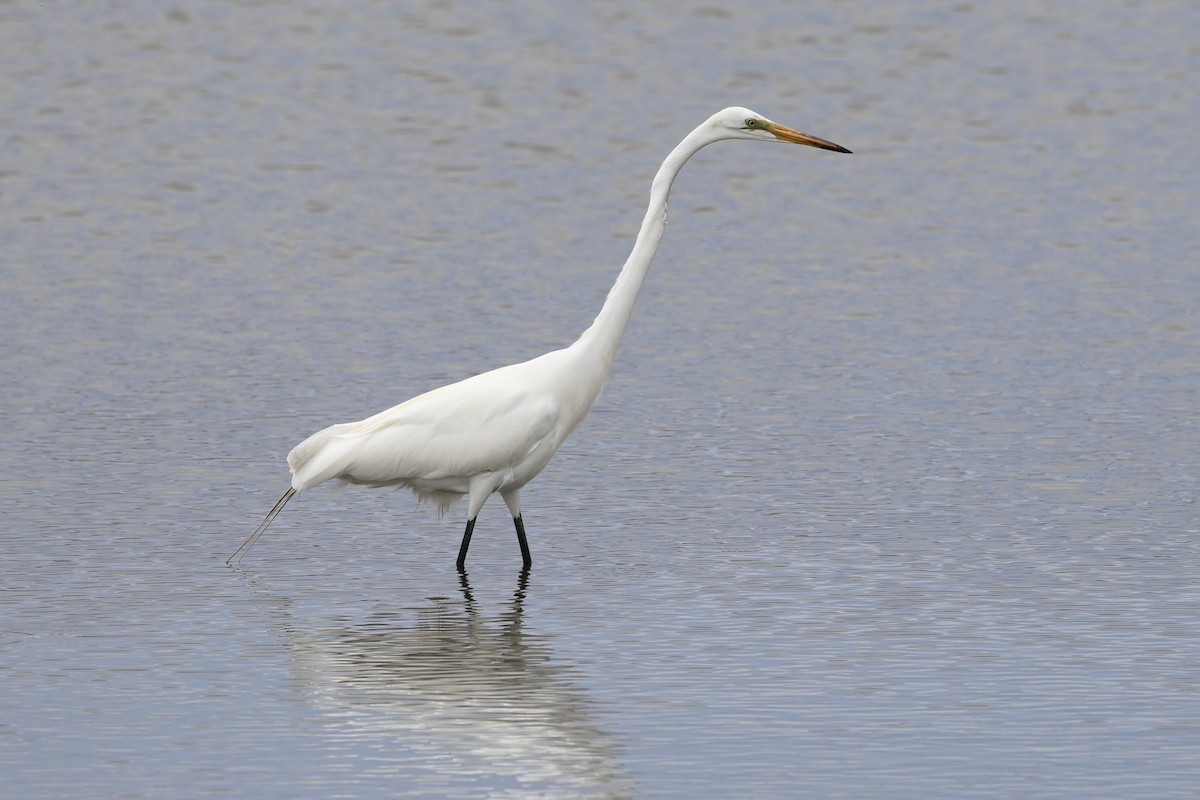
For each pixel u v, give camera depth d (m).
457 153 33.84
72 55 41.91
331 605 12.49
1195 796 8.91
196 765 9.41
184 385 19.45
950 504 14.98
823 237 27.80
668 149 34.19
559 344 21.59
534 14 45.81
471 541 14.21
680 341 21.66
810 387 19.34
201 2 47.12
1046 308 23.23
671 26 44.53
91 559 13.54
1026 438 17.16
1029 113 36.78
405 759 9.49
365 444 13.42
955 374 19.88
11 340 21.55
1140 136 34.88
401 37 43.66
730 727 9.95
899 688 10.58
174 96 38.44
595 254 26.77
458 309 23.41
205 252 26.81
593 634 11.75
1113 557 13.43
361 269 25.78
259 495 15.41
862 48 42.41
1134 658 11.09
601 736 9.83
